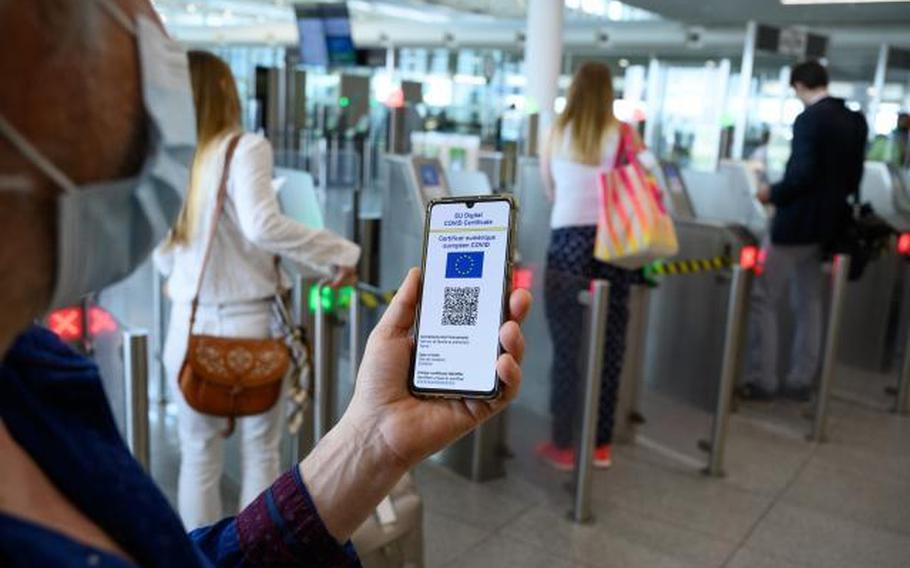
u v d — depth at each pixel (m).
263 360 1.93
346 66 9.55
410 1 10.22
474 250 0.81
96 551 0.44
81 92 0.41
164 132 0.46
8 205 0.38
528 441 3.04
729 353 3.13
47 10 0.39
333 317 2.18
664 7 8.92
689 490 3.07
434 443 0.79
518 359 0.77
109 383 1.82
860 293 4.66
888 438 3.77
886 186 5.14
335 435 0.80
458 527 2.71
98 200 0.43
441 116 13.09
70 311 1.83
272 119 9.77
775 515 2.90
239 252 1.92
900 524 2.89
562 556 2.55
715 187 4.86
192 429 2.02
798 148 3.75
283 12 13.03
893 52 6.88
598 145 2.81
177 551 0.52
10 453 0.47
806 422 3.91
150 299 3.28
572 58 11.93
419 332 0.80
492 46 11.40
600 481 3.11
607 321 3.01
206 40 14.76
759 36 6.44
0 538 0.41
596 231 2.87
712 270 3.44
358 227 4.27
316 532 0.76
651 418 3.58
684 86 10.92
